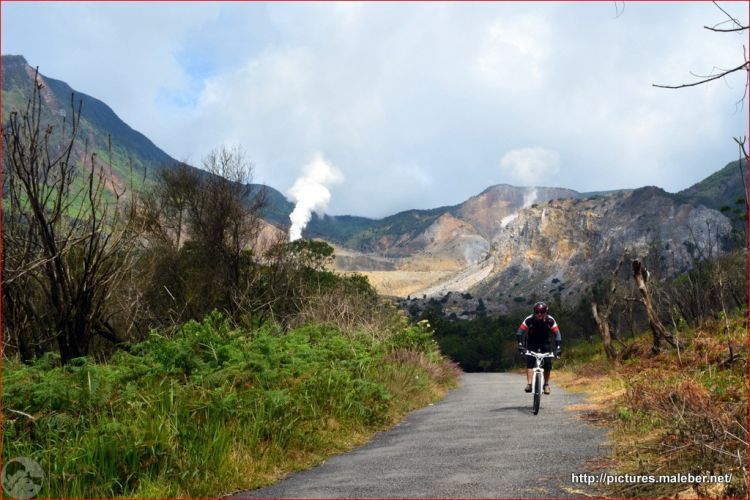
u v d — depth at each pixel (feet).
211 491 20.20
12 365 30.71
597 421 30.94
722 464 18.17
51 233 32.55
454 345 264.11
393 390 46.11
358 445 29.73
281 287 75.05
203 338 32.58
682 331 68.28
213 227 78.54
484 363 258.16
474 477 20.59
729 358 39.63
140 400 24.84
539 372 36.35
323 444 27.81
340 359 43.93
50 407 22.79
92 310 37.70
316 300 71.20
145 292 51.65
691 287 71.92
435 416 39.70
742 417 21.25
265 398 27.35
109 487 18.99
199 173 92.07
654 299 78.74
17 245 33.04
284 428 26.18
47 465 19.49
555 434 28.50
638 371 52.01
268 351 33.63
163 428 22.11
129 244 37.60
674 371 44.16
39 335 37.27
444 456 24.80
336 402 33.55
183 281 68.54
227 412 25.34
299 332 51.21
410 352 70.13
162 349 29.91
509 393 57.00
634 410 28.66
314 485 20.94
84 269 35.22
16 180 31.91
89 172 34.12
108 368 28.45
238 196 84.43
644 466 19.63
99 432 21.04
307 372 33.83
